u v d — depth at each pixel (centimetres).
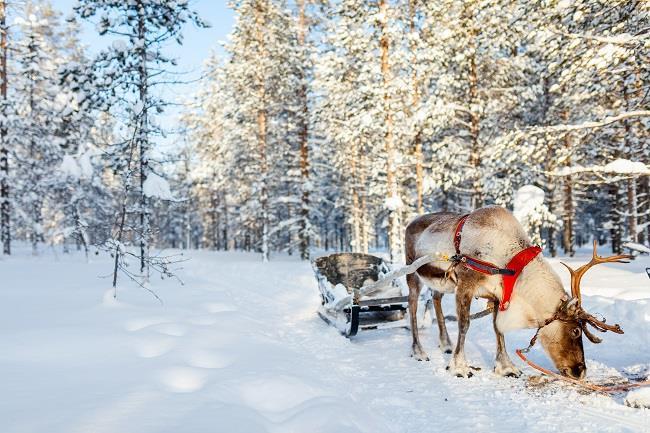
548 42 954
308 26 2722
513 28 1614
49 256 2666
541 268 461
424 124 1747
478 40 1686
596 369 494
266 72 2542
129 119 1059
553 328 444
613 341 586
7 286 1115
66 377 418
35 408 334
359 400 440
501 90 1819
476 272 511
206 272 1941
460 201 2577
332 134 2620
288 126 2669
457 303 532
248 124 2655
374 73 1778
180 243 5881
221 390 394
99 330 615
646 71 931
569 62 935
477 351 619
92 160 1440
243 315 829
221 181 3538
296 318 902
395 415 405
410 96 1966
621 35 812
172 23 1350
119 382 407
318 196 2991
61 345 533
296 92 2677
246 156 2892
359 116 1878
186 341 574
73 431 291
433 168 1891
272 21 2542
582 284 893
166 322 695
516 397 436
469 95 1812
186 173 4403
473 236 523
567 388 452
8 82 2788
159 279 1342
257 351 568
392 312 827
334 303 766
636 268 1088
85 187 2222
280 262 2330
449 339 646
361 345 686
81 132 1636
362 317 807
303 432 327
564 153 969
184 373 439
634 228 1733
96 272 1510
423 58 1802
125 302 865
